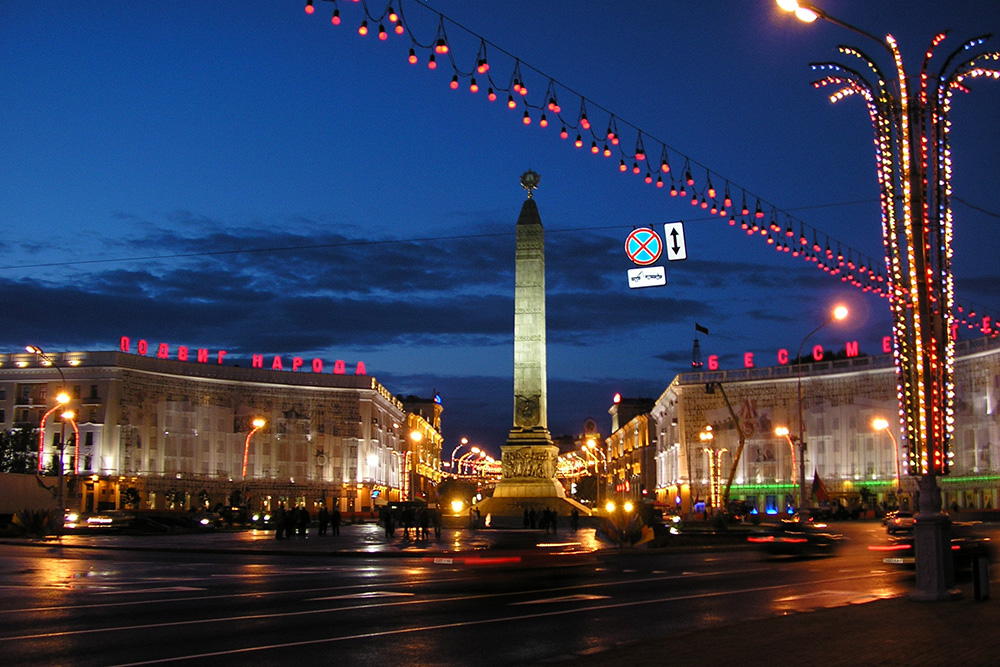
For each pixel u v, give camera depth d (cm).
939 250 1812
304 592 2141
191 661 1227
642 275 3312
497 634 1487
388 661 1243
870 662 1099
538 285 7381
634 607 1864
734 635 1345
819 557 3659
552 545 4409
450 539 4959
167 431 10662
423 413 19212
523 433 7294
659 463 13288
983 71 1803
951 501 9419
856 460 10438
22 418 10212
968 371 9412
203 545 4322
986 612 1561
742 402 11275
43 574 2650
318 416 12031
